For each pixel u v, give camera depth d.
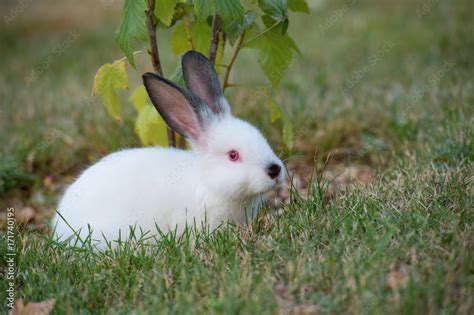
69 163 10.59
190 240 6.93
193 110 7.39
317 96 11.95
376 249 5.70
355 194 7.20
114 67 7.72
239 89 12.54
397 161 8.80
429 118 10.26
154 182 7.34
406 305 4.85
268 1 7.44
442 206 6.70
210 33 8.39
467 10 17.95
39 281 6.16
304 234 6.36
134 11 7.04
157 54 7.89
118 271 6.11
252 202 7.47
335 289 5.30
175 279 5.90
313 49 15.85
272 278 5.58
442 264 5.42
